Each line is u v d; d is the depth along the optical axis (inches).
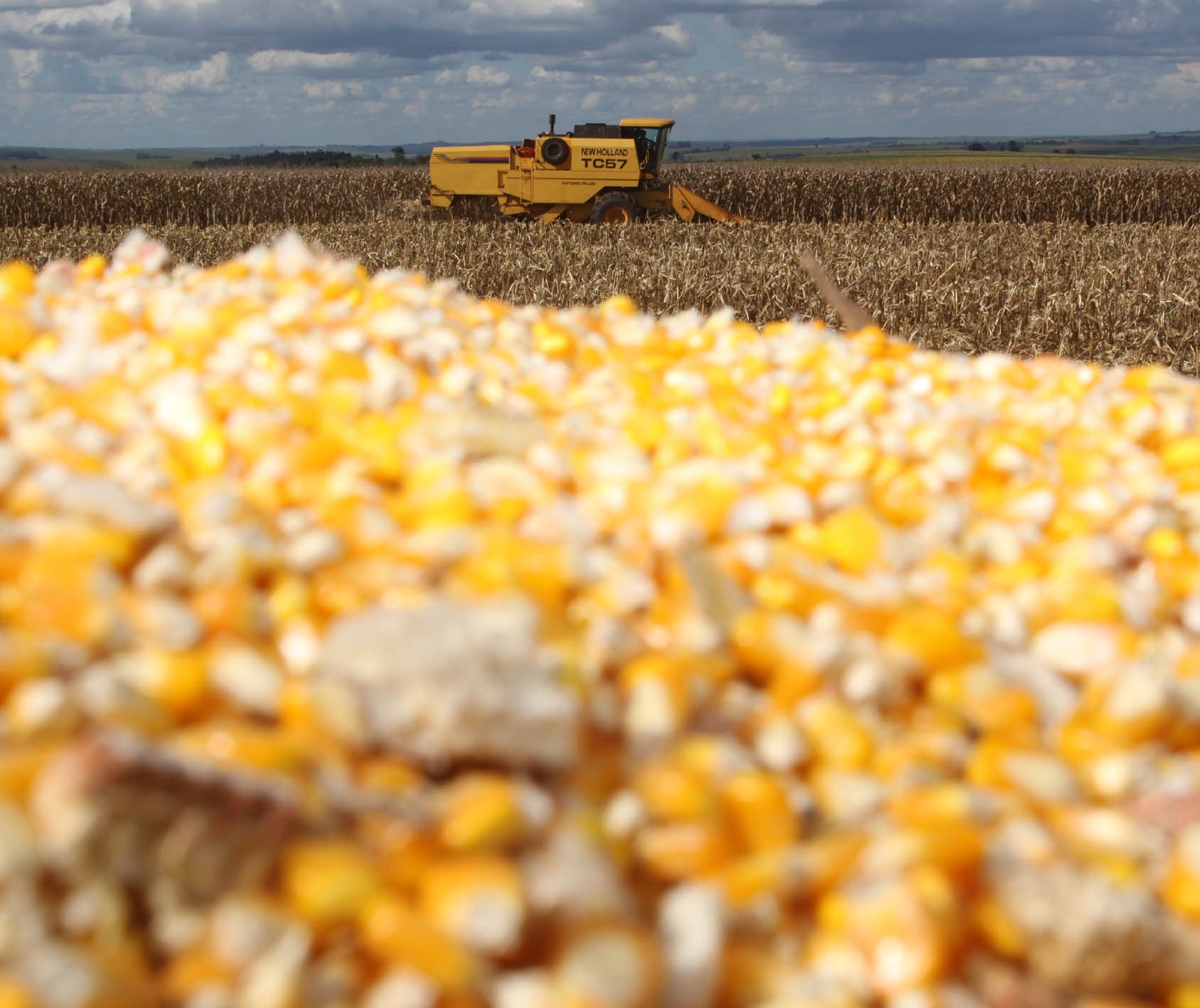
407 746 65.0
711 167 1808.6
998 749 76.2
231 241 953.5
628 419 123.3
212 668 70.9
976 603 96.5
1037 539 109.7
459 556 89.7
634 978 54.6
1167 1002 59.2
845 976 60.0
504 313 168.6
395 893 57.8
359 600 82.3
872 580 93.2
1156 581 102.6
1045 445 130.2
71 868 52.9
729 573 92.6
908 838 63.5
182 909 55.4
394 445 112.5
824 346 162.1
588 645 80.9
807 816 72.1
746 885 63.2
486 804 60.0
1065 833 69.2
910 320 605.3
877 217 1280.8
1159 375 155.6
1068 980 58.9
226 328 136.7
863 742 76.5
